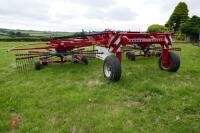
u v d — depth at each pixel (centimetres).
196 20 3481
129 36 800
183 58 1309
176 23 4319
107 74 786
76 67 1023
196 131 437
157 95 631
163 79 793
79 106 558
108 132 436
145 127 455
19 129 450
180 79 795
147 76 834
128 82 753
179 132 436
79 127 459
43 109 544
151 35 840
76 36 1098
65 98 614
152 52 1280
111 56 769
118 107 553
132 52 1238
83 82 778
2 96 629
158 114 514
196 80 784
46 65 1068
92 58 1284
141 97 615
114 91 667
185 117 496
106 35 891
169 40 876
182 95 629
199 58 1312
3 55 1608
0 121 479
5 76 891
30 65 1104
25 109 543
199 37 3238
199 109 534
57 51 1056
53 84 755
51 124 467
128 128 450
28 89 699
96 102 586
